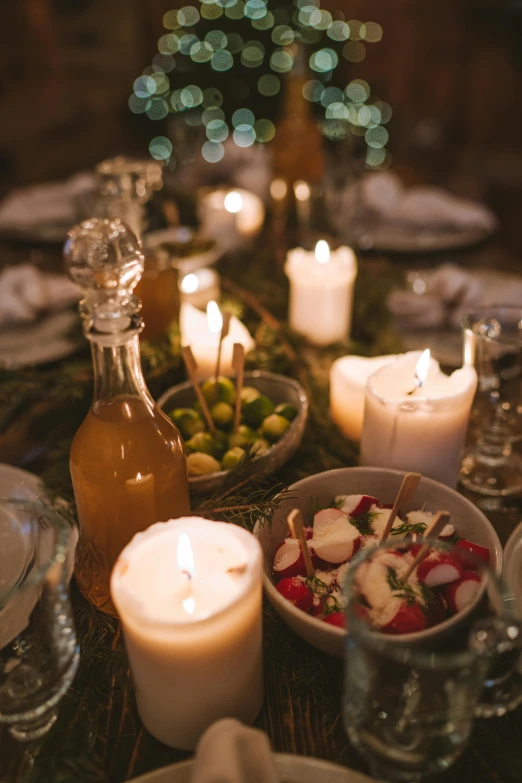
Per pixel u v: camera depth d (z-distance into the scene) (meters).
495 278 1.40
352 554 0.62
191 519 0.57
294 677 0.60
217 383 0.86
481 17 2.91
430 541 0.52
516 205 2.96
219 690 0.52
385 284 1.30
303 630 0.55
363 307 1.25
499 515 0.81
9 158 2.90
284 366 1.04
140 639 0.49
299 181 1.57
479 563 0.51
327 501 0.72
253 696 0.55
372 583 0.54
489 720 0.56
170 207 1.39
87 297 0.65
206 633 0.49
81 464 0.63
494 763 0.53
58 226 1.63
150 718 0.55
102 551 0.65
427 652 0.53
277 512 0.67
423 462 0.75
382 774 0.50
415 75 3.14
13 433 0.97
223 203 1.56
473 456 0.91
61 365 1.17
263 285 1.35
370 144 2.52
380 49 3.12
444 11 2.95
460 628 0.54
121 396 0.63
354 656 0.46
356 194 1.61
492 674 0.58
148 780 0.50
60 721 0.56
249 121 2.77
